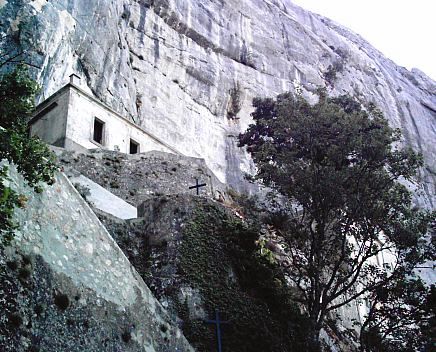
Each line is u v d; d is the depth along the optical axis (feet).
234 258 71.05
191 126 178.09
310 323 70.33
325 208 78.54
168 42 189.57
